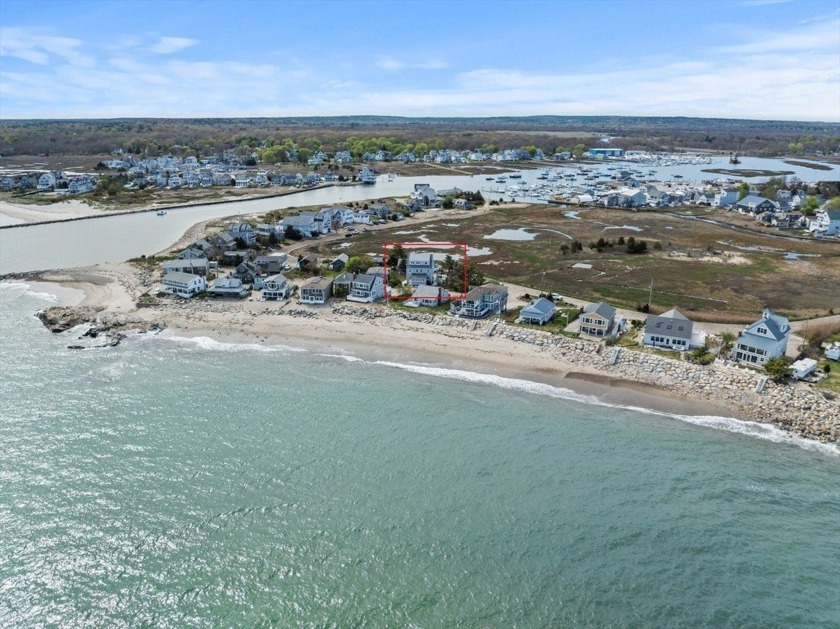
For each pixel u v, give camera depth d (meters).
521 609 35.72
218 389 61.62
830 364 63.84
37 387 61.09
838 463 49.84
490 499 44.97
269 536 40.91
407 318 79.94
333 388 62.31
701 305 84.62
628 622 34.94
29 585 36.69
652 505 44.50
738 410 57.47
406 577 37.91
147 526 41.47
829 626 34.69
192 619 34.81
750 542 41.00
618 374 64.25
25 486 45.19
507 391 62.16
